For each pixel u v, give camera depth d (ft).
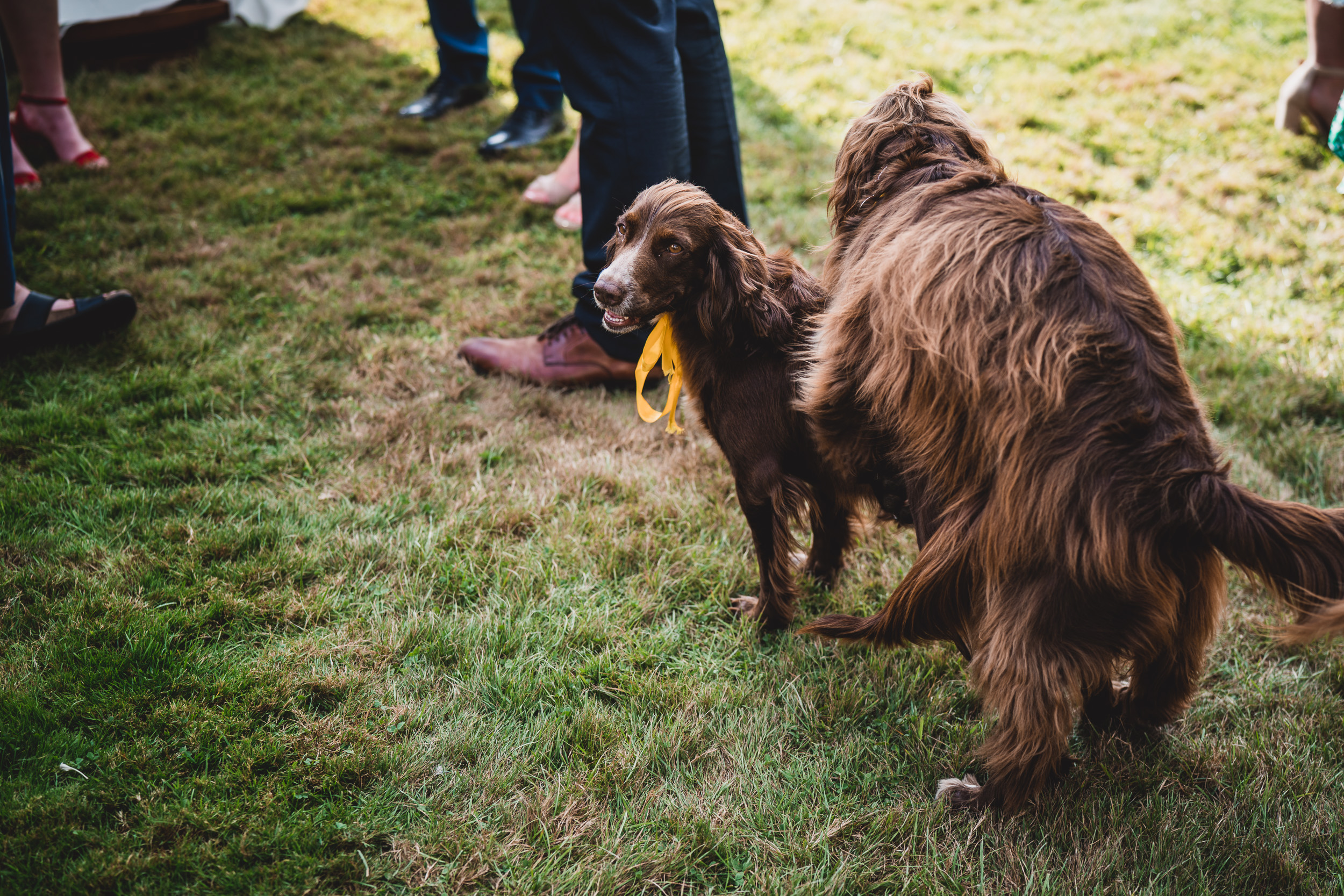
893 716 7.47
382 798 6.52
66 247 13.92
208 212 15.48
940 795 6.70
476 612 8.37
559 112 18.57
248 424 10.71
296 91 20.36
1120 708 6.96
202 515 9.33
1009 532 5.46
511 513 9.50
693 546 9.27
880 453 6.76
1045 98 20.68
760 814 6.54
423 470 10.17
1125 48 23.24
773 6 26.63
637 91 9.73
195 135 18.11
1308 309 13.20
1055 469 5.25
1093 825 6.46
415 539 9.09
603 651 8.02
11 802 6.22
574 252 14.75
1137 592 5.31
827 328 6.63
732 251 7.31
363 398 11.46
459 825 6.38
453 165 17.48
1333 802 6.63
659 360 11.61
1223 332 12.69
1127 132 18.94
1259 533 4.99
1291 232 14.99
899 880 6.09
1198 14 25.27
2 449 9.89
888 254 6.18
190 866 5.90
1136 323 5.43
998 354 5.42
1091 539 5.20
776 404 7.55
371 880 5.96
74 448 9.98
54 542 8.73
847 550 8.83
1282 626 7.81
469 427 10.99
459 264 14.37
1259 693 7.62
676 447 10.87
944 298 5.63
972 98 20.88
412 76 21.53
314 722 7.05
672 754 7.00
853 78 21.75
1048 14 26.00
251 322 12.76
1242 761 6.91
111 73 20.81
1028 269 5.49
